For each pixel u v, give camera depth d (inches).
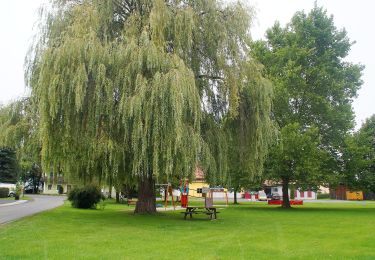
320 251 394.0
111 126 640.4
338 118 1310.3
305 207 1437.0
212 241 455.2
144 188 855.1
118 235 495.2
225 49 757.9
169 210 1110.4
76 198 1138.7
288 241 467.2
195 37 746.2
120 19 745.6
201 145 668.7
